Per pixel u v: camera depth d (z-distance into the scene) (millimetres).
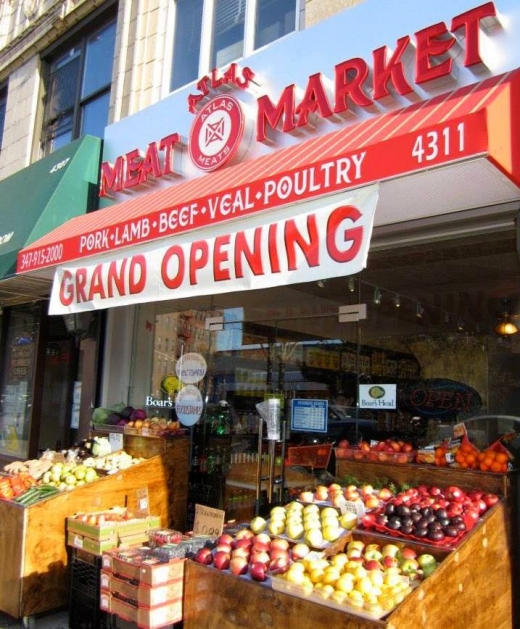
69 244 5715
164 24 7637
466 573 3402
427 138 3352
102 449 6367
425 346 5441
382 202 4191
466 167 3547
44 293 8430
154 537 4355
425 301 5473
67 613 4969
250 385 6586
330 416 5910
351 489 4398
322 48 5160
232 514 6441
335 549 3715
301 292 6305
